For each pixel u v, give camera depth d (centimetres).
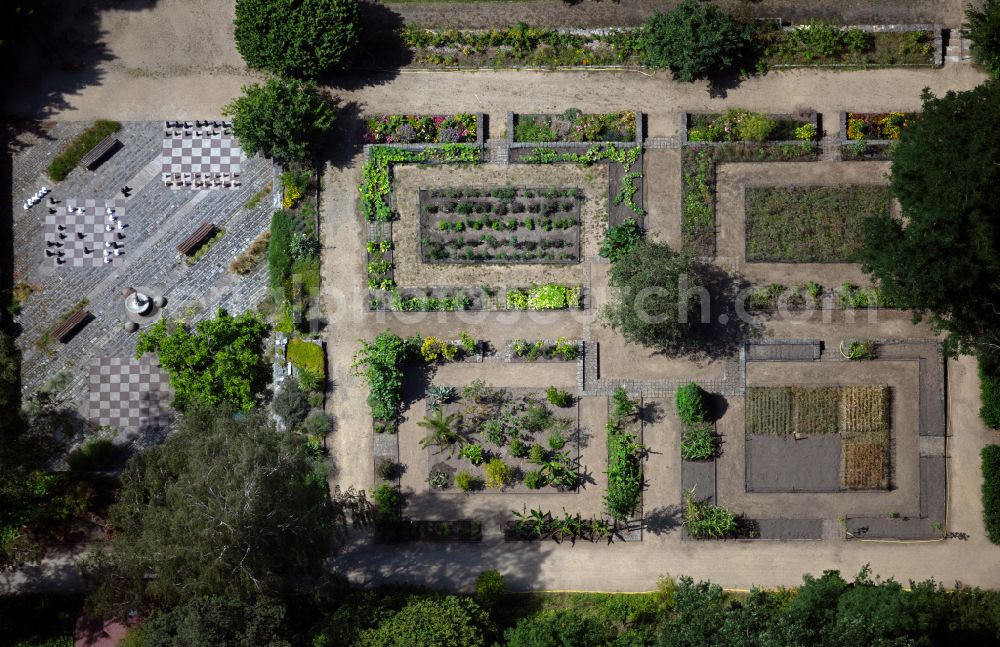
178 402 6038
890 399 6084
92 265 6178
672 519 6072
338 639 5375
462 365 6112
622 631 5928
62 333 6100
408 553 6066
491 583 5828
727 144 6078
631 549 6066
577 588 6044
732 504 6081
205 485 4966
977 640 5691
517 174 6119
